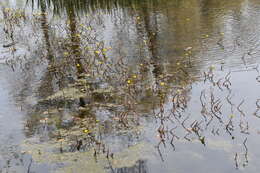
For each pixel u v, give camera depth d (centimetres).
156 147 413
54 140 446
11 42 910
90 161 397
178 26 927
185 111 492
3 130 477
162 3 1225
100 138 440
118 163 390
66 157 408
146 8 1173
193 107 502
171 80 597
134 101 533
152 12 1109
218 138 423
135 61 700
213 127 447
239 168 367
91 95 568
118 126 466
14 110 535
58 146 432
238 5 1077
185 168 372
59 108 531
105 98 554
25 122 496
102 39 867
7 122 498
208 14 1014
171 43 793
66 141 441
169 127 454
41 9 1263
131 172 372
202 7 1108
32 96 581
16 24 1081
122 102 534
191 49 740
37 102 558
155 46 782
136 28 945
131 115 491
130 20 1035
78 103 544
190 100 522
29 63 747
